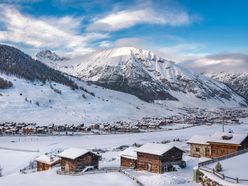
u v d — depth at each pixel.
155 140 166.50
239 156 65.50
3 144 150.62
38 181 70.56
